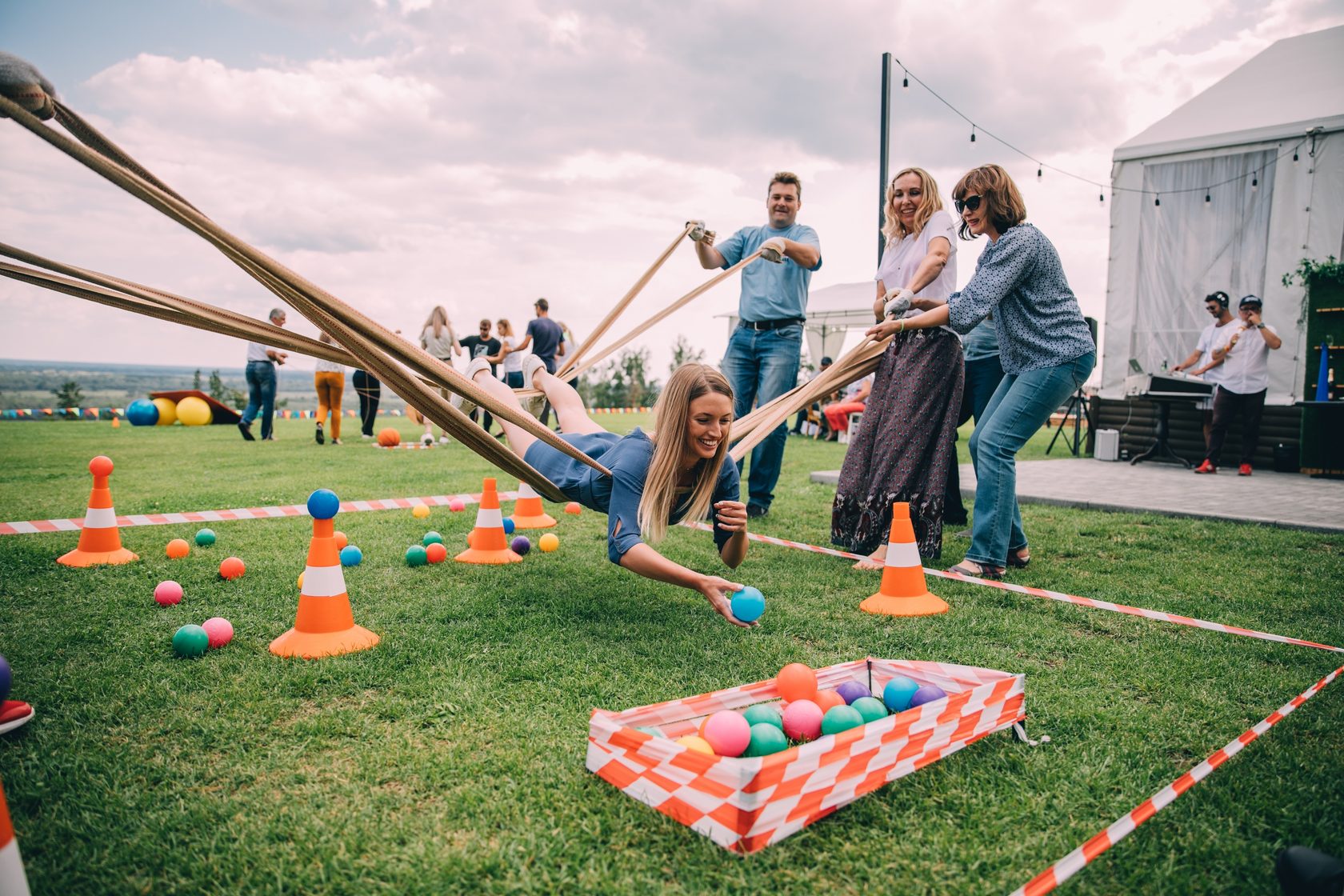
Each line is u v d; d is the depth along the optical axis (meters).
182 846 1.57
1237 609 3.25
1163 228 9.29
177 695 2.25
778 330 5.13
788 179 5.04
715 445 2.75
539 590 3.41
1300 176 8.38
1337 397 7.74
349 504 4.93
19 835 1.59
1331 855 1.52
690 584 2.54
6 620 2.89
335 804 1.72
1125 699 2.32
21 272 2.11
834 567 3.89
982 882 1.46
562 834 1.58
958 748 1.87
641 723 1.90
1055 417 19.11
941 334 3.81
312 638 2.62
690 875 1.46
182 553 3.87
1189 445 9.05
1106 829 1.50
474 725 2.09
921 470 3.85
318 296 2.31
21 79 1.76
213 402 15.09
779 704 2.15
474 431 2.80
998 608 3.25
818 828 1.62
